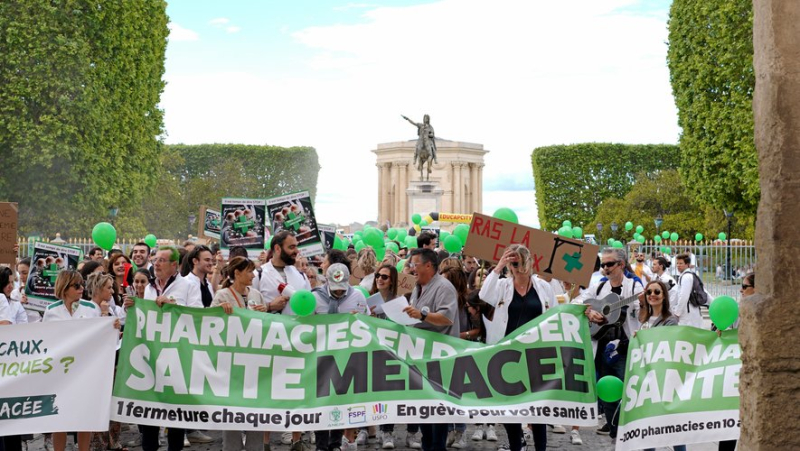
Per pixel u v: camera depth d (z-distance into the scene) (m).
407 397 9.16
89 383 9.07
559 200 78.06
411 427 11.64
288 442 11.73
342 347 9.30
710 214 56.84
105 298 10.05
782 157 5.81
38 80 38.00
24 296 12.77
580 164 77.50
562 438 11.98
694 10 37.53
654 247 36.00
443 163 113.62
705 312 28.83
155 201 59.44
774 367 5.84
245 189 69.38
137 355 9.19
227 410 9.12
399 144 114.50
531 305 10.12
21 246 35.59
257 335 9.30
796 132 5.80
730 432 8.35
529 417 9.09
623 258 11.15
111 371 9.12
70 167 39.19
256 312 9.38
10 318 10.95
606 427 12.18
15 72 38.09
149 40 44.03
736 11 34.66
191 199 65.56
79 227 40.62
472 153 114.50
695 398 8.48
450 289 9.91
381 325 9.39
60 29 38.50
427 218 43.81
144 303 9.29
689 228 60.31
